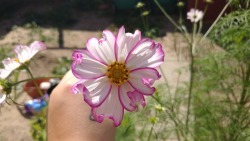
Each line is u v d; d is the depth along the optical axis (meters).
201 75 0.51
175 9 1.56
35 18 1.54
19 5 1.69
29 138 0.82
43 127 0.66
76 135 0.15
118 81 0.16
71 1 1.72
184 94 0.53
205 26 1.36
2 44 1.31
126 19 1.51
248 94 0.46
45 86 0.88
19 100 0.92
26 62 0.24
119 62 0.16
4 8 1.64
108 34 0.16
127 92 0.16
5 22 1.52
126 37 0.16
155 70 0.16
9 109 0.91
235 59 0.48
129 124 0.42
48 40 1.33
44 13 1.59
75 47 1.28
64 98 0.16
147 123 0.46
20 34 1.40
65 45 1.29
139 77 0.16
